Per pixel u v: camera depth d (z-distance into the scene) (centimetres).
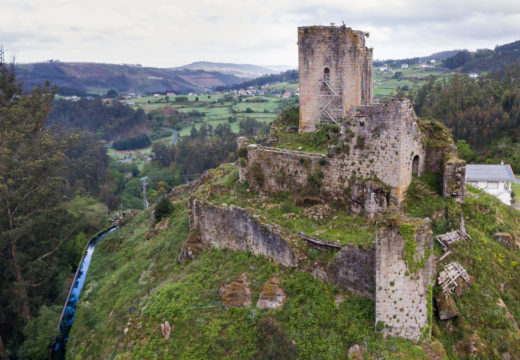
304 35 3578
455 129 8338
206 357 2466
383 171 2606
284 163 3206
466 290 2286
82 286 4409
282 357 2120
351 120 2731
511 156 7344
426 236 2019
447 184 2689
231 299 2744
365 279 2262
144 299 3212
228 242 3294
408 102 2569
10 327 3909
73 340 3397
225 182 3800
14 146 4556
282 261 2753
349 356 2058
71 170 8875
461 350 2117
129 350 2747
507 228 2700
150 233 4666
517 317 2259
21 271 4028
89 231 6134
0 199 3875
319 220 2838
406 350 2005
